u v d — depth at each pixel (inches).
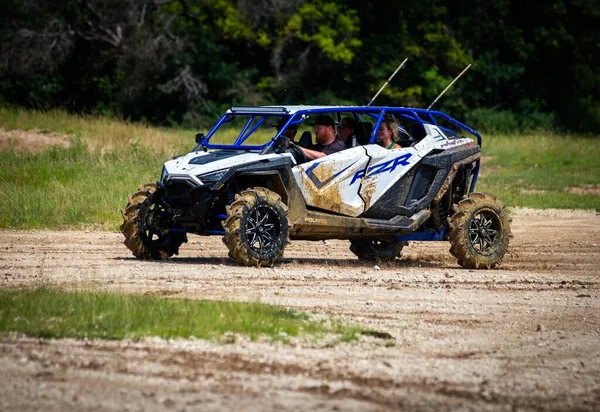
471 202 1063.6
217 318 687.7
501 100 4234.7
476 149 1109.1
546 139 3329.2
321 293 843.4
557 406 550.6
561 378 609.3
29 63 3358.8
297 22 3619.6
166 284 852.0
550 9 4274.1
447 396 556.1
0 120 2299.5
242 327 671.1
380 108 1045.8
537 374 615.2
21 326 643.5
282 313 733.3
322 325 708.0
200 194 949.8
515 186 2217.0
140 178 1659.7
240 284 866.8
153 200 1009.5
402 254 1209.4
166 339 641.0
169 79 3533.5
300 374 580.7
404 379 585.0
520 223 1578.5
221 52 3676.2
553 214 1736.0
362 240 1140.5
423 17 4057.6
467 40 4217.5
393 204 1034.7
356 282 913.5
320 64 3732.8
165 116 3570.4
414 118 1075.9
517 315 789.2
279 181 979.3
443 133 1091.3
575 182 2336.4
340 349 645.3
